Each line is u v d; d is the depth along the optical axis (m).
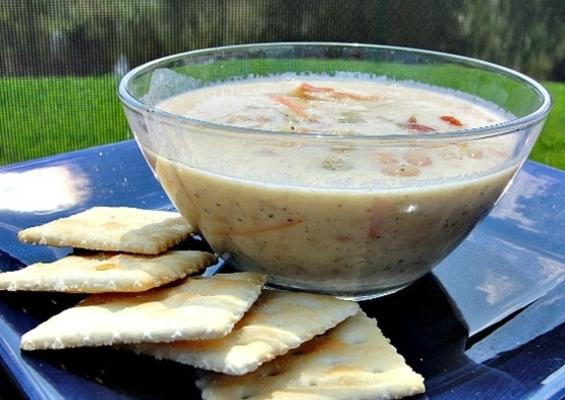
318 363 0.34
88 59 1.31
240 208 0.36
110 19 1.31
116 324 0.34
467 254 0.43
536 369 0.35
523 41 1.46
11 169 0.47
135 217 0.42
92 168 0.49
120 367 0.34
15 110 1.16
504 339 0.37
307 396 0.32
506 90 0.44
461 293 0.40
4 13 1.24
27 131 1.12
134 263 0.37
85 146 1.09
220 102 0.45
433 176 0.36
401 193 0.35
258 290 0.36
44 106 1.18
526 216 0.46
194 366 0.33
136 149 0.51
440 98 0.47
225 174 0.36
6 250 0.41
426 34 1.46
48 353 0.34
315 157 0.35
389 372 0.34
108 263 0.37
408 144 0.34
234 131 0.35
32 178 0.47
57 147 1.08
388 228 0.36
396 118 0.42
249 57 0.48
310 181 0.35
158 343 0.33
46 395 0.33
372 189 0.35
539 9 1.44
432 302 0.39
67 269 0.37
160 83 0.44
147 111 0.37
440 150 0.35
